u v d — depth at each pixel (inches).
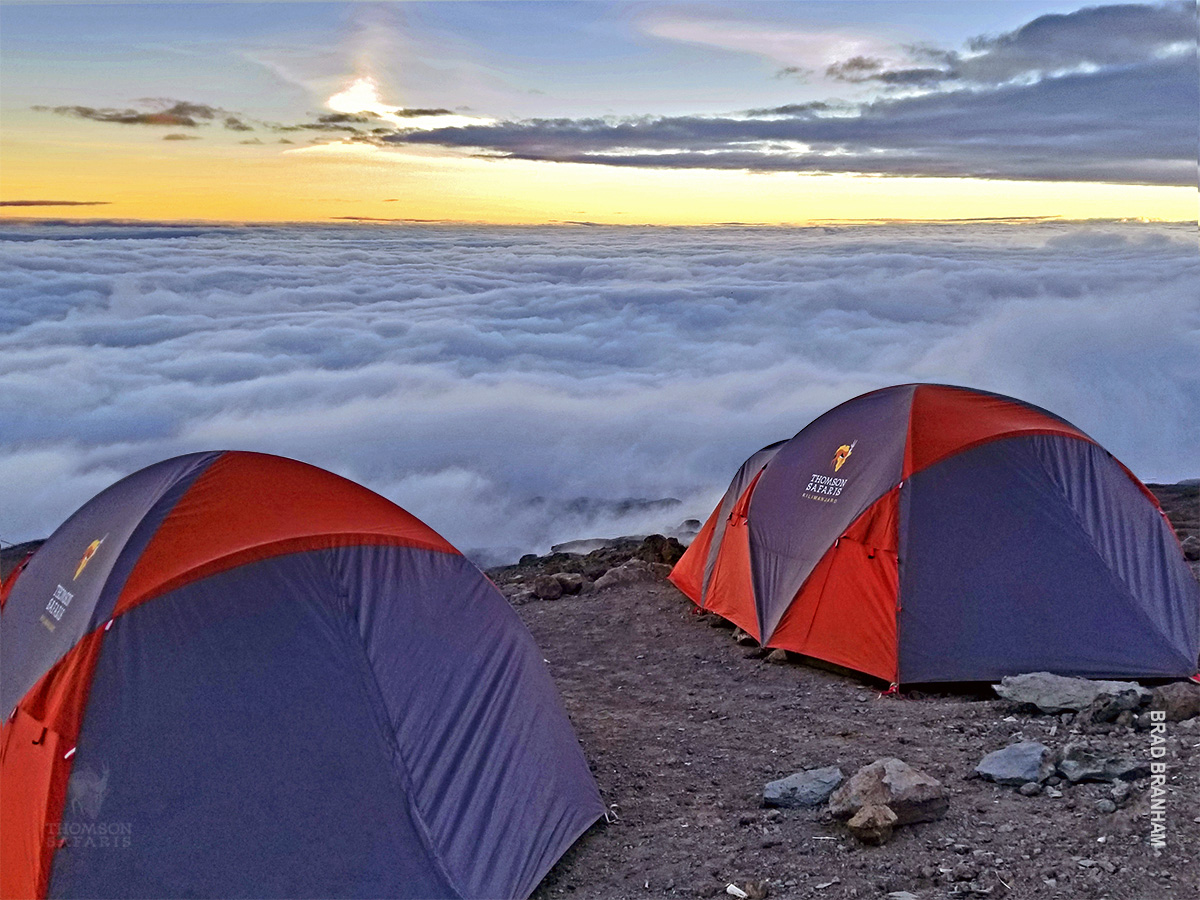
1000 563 270.4
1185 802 173.5
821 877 163.6
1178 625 265.7
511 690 186.2
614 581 405.1
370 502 202.4
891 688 263.1
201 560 167.2
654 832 187.9
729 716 255.6
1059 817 176.4
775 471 333.1
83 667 152.6
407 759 162.6
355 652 169.5
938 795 180.5
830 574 290.5
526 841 169.0
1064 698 233.3
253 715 155.4
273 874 143.9
